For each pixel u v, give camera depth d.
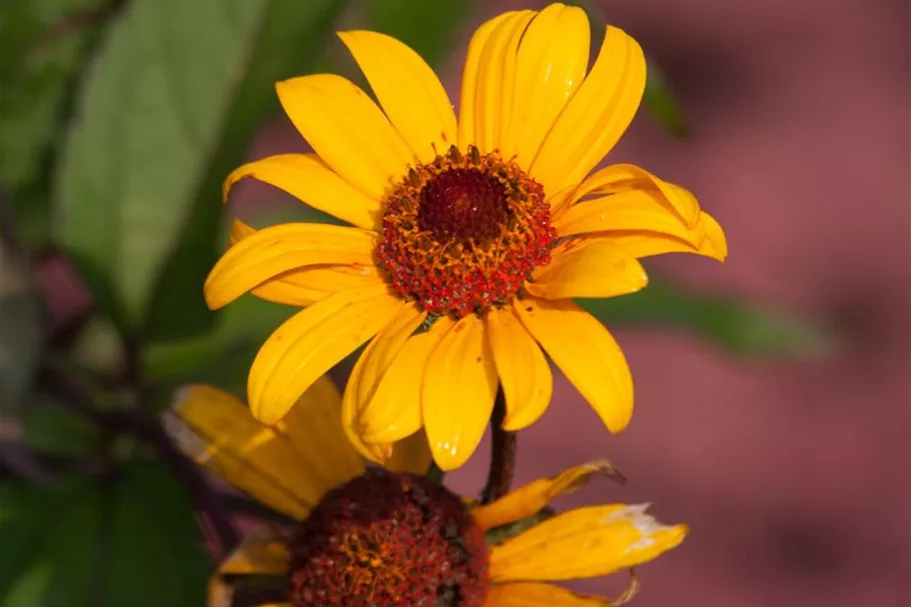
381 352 0.39
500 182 0.40
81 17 0.48
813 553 0.77
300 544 0.41
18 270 0.45
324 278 0.40
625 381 0.38
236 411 0.42
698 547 0.76
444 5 0.46
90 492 0.44
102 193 0.46
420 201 0.40
